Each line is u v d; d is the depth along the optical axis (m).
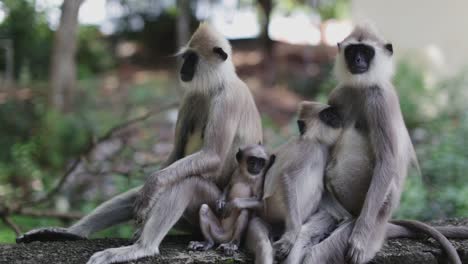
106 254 4.62
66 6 15.20
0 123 15.05
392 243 5.21
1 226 9.91
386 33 15.97
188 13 25.59
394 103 5.04
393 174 4.81
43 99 16.47
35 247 5.04
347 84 5.20
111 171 9.15
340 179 5.05
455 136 11.28
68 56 16.72
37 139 14.27
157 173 4.94
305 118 5.19
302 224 4.93
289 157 5.00
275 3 29.77
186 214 5.29
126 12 29.70
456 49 15.26
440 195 9.43
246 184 5.18
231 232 5.00
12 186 12.23
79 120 14.88
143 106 18.31
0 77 16.95
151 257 4.75
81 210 9.93
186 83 5.53
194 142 5.61
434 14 15.46
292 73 23.61
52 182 11.47
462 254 5.17
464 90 13.92
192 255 4.80
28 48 18.66
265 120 16.81
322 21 29.84
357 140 5.09
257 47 28.19
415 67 14.69
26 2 18.27
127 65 27.53
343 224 4.90
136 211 4.86
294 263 4.59
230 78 5.47
